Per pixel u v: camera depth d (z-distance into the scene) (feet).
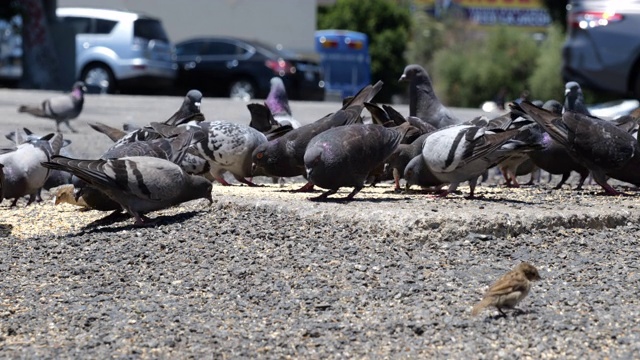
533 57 202.49
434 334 27.43
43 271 33.42
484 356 25.84
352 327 27.86
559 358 25.75
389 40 241.96
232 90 139.64
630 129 47.91
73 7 154.71
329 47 191.42
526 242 35.81
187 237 36.17
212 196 40.68
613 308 29.60
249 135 45.09
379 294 30.55
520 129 39.96
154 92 143.23
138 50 133.69
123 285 31.89
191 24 161.27
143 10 158.71
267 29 162.20
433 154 39.96
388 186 46.39
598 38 90.38
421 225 35.53
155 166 37.81
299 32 163.02
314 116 94.53
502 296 27.91
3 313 29.37
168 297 30.71
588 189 48.42
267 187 45.96
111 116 90.07
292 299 30.19
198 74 140.67
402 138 40.55
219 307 29.78
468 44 221.46
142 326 28.19
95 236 37.04
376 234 35.86
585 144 43.55
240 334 27.45
